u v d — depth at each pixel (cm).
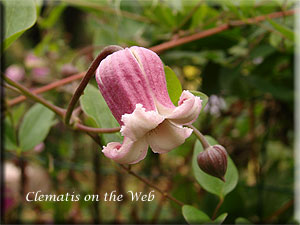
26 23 8
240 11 12
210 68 13
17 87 9
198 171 9
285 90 13
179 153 15
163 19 14
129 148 6
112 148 6
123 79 6
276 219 12
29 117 11
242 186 12
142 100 6
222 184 9
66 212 14
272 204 13
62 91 15
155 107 6
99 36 13
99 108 9
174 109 7
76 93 8
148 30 15
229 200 11
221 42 13
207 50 13
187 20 13
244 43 14
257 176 14
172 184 15
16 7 8
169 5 14
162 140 7
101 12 15
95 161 14
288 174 14
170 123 7
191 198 14
